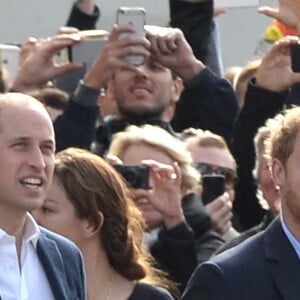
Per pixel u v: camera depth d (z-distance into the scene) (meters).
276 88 26.23
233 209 26.83
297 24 27.36
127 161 24.17
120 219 21.16
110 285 21.08
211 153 26.05
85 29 30.98
